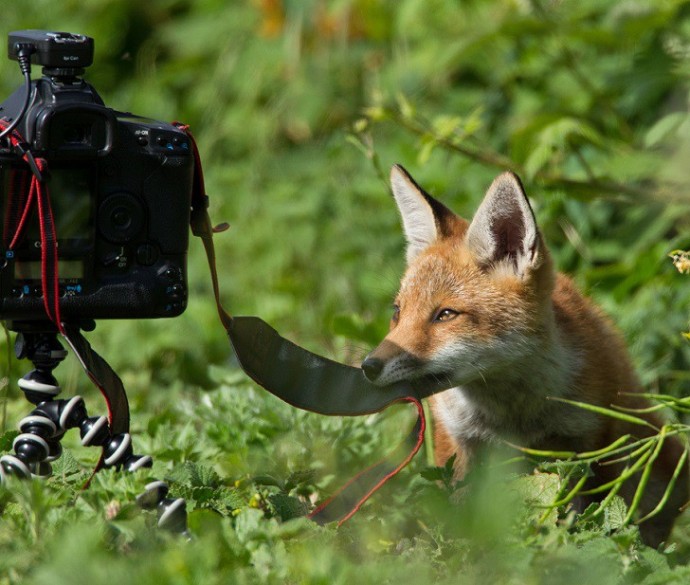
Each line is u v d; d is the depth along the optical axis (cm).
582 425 818
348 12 1831
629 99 1302
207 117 1889
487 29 1418
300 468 807
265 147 1805
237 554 564
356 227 1578
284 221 1634
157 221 596
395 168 941
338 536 632
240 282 1590
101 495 607
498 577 562
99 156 566
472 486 658
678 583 554
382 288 1437
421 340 805
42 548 539
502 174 832
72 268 577
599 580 554
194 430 887
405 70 1688
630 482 828
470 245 852
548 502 664
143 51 2012
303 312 1494
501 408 841
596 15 1437
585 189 1174
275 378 666
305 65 1847
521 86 1529
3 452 710
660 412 916
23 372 1227
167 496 611
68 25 2041
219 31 1970
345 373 705
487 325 817
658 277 1130
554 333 832
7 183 557
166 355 1355
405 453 867
